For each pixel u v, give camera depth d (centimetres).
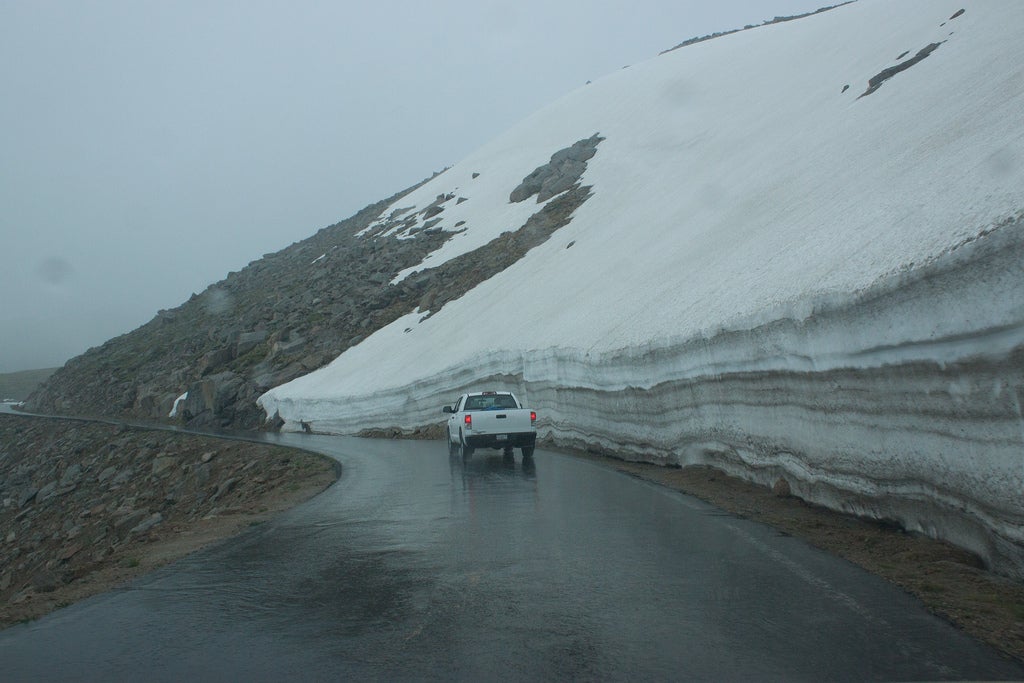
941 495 902
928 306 914
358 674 553
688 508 1215
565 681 527
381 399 4166
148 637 662
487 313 4244
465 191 8356
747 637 604
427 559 916
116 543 2408
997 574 789
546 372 2842
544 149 7962
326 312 6650
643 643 597
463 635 631
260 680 550
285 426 5209
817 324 1202
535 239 5297
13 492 4925
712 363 1653
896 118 2530
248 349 6812
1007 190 1020
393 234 8225
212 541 1149
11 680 567
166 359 8194
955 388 866
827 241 1636
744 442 1505
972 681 511
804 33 6175
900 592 725
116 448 4750
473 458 2267
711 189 3728
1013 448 772
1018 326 767
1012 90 1855
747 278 1861
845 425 1124
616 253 3741
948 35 3244
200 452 3759
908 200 1486
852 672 530
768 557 871
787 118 4128
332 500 1495
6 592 2653
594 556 895
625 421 2144
